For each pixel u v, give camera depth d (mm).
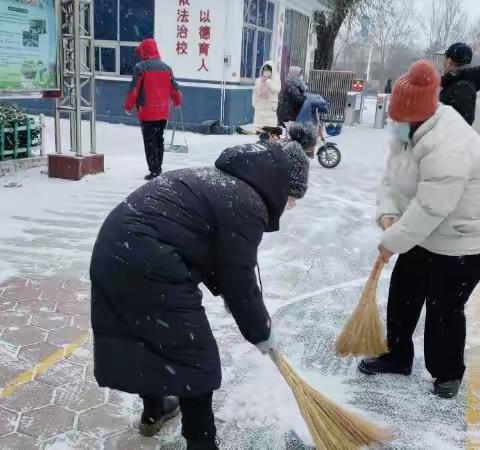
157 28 13352
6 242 5082
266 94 11664
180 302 2053
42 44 7141
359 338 3150
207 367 2115
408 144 2775
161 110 7590
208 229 2047
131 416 2723
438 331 2916
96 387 2934
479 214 2697
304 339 3633
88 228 5621
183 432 2299
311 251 5406
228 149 2195
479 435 2727
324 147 9820
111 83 13984
